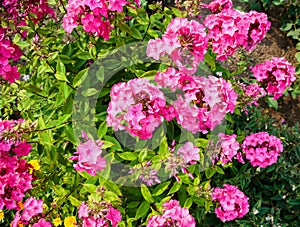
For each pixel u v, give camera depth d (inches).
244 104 36.1
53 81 32.3
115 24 29.0
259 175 39.9
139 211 29.7
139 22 32.4
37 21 32.4
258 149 33.3
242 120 41.6
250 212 37.1
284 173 39.4
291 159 40.9
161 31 35.1
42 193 33.1
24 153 28.4
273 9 54.2
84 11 26.8
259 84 35.7
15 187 27.5
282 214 39.7
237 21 30.3
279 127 43.4
